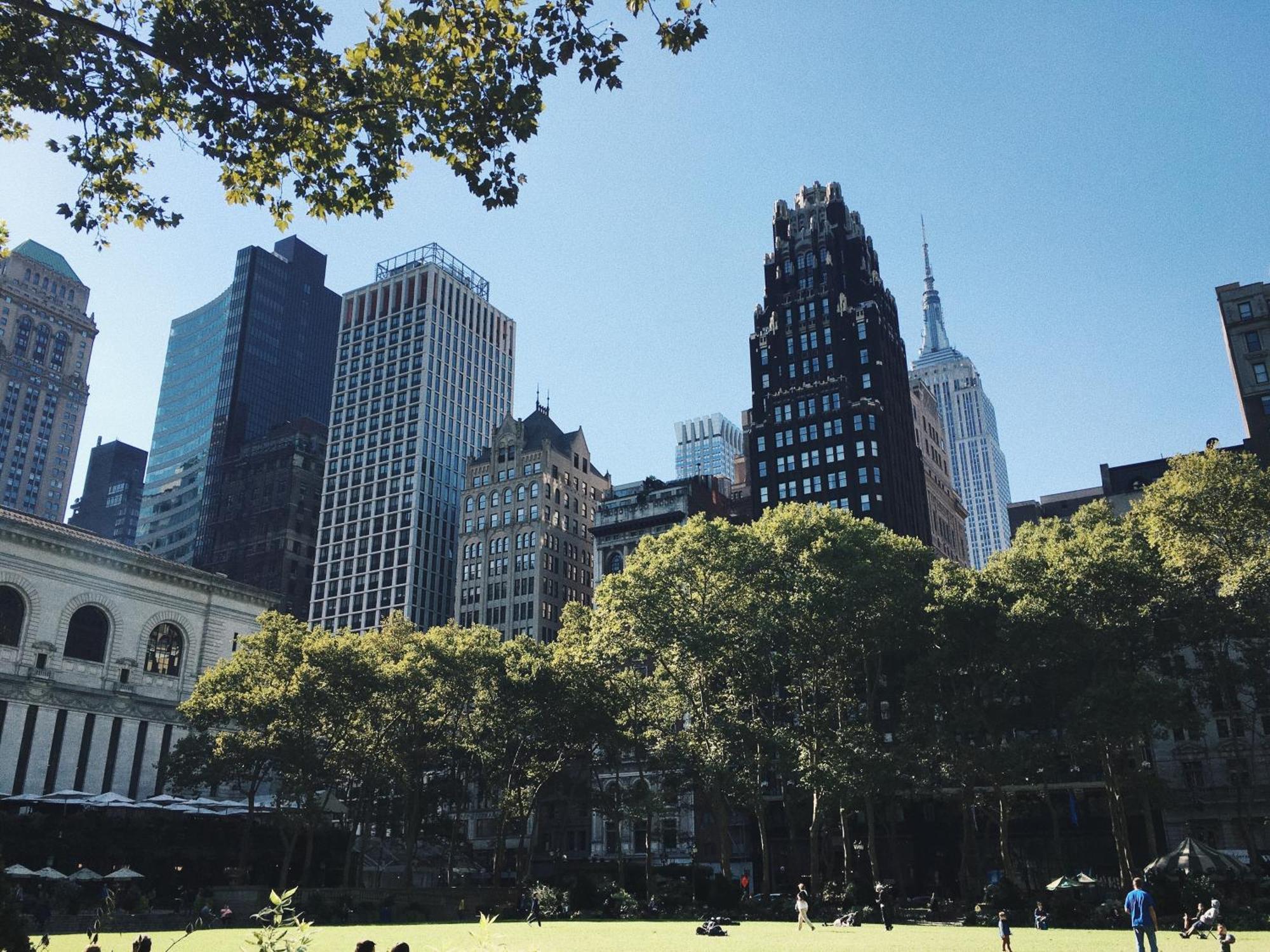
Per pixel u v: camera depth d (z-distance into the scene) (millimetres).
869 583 67000
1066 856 94125
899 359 157375
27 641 95000
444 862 102000
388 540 181000
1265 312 107938
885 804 82375
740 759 68938
